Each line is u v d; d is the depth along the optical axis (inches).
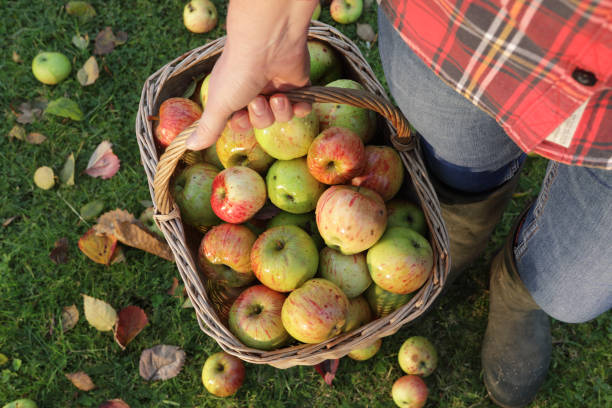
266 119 43.5
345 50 65.9
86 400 75.2
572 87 30.9
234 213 58.5
